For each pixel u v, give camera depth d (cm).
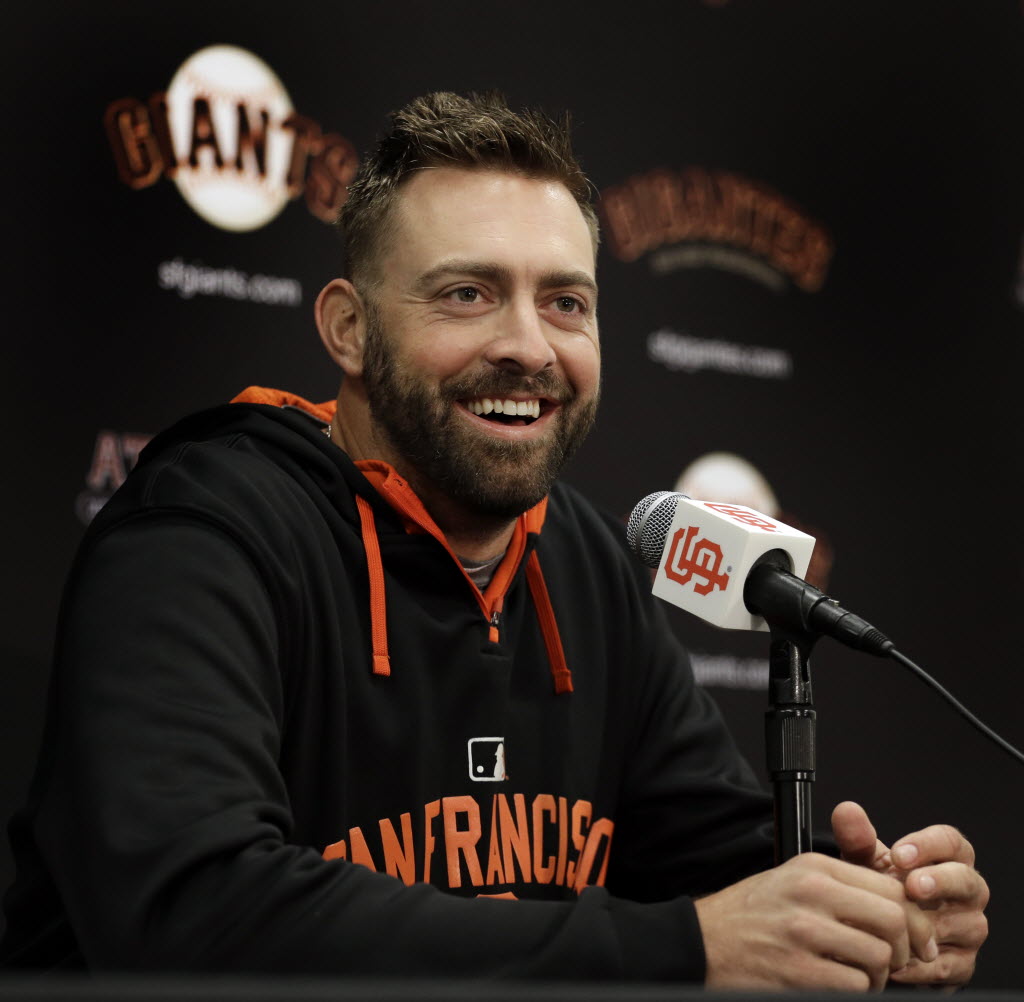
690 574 323
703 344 759
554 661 420
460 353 370
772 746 298
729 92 786
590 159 744
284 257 663
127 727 282
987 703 800
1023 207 851
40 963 352
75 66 630
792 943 261
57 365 611
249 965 249
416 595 390
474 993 165
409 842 369
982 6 856
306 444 390
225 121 657
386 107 695
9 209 611
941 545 804
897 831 764
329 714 359
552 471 384
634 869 441
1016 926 780
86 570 329
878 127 823
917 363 814
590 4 754
